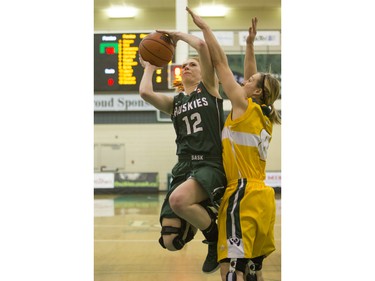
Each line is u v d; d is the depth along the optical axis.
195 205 3.07
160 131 15.55
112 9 16.23
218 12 15.94
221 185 3.16
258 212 3.01
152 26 16.33
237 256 2.92
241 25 16.02
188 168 3.27
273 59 15.13
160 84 8.68
